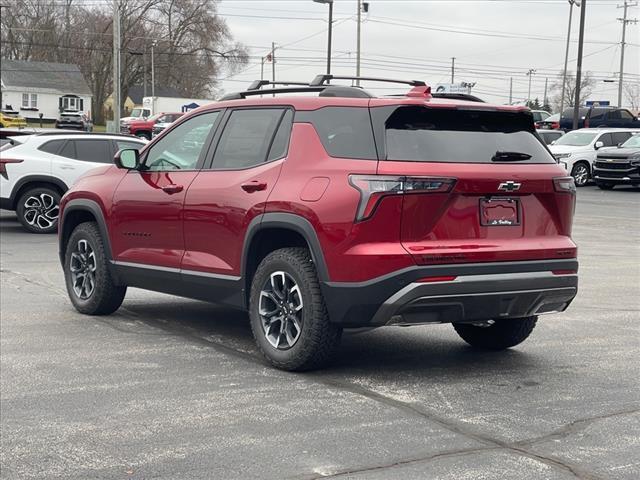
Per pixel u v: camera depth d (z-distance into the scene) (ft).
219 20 280.31
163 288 24.26
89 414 17.42
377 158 18.93
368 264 18.57
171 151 24.25
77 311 27.73
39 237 48.85
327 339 19.77
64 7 300.61
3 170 49.78
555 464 14.75
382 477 14.11
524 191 19.74
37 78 301.43
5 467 14.64
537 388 19.42
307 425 16.71
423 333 25.36
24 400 18.33
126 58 287.28
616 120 139.23
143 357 21.98
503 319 22.16
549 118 155.02
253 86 24.12
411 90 20.43
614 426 16.79
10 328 25.22
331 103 20.22
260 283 20.84
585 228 58.29
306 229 19.52
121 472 14.39
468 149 19.54
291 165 20.45
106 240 25.88
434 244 18.79
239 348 22.99
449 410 17.72
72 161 50.72
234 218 21.38
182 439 15.96
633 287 33.88
